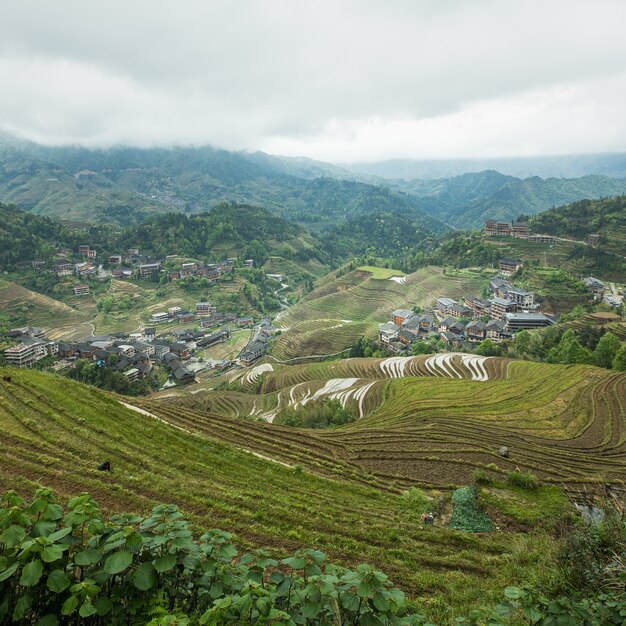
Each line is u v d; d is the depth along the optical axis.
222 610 5.86
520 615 9.37
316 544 17.08
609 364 77.00
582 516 23.02
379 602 6.17
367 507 23.34
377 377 89.75
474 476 29.56
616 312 120.62
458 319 139.62
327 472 30.58
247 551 15.77
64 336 156.00
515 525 23.03
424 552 17.95
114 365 123.12
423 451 36.56
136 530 7.28
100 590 6.37
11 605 6.04
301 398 83.75
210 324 184.88
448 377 74.69
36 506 6.64
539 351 95.25
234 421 40.75
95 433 27.92
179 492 20.06
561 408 51.09
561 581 11.44
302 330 162.62
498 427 44.72
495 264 187.12
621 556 11.04
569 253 173.12
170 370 132.88
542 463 35.28
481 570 16.62
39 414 29.16
